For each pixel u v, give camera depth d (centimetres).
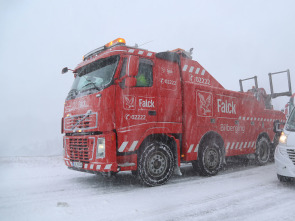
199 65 725
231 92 788
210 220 375
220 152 731
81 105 600
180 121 646
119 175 748
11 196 514
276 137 970
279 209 420
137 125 566
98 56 604
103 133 543
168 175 608
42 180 674
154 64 617
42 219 386
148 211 414
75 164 605
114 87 546
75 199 488
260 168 829
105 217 390
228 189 550
